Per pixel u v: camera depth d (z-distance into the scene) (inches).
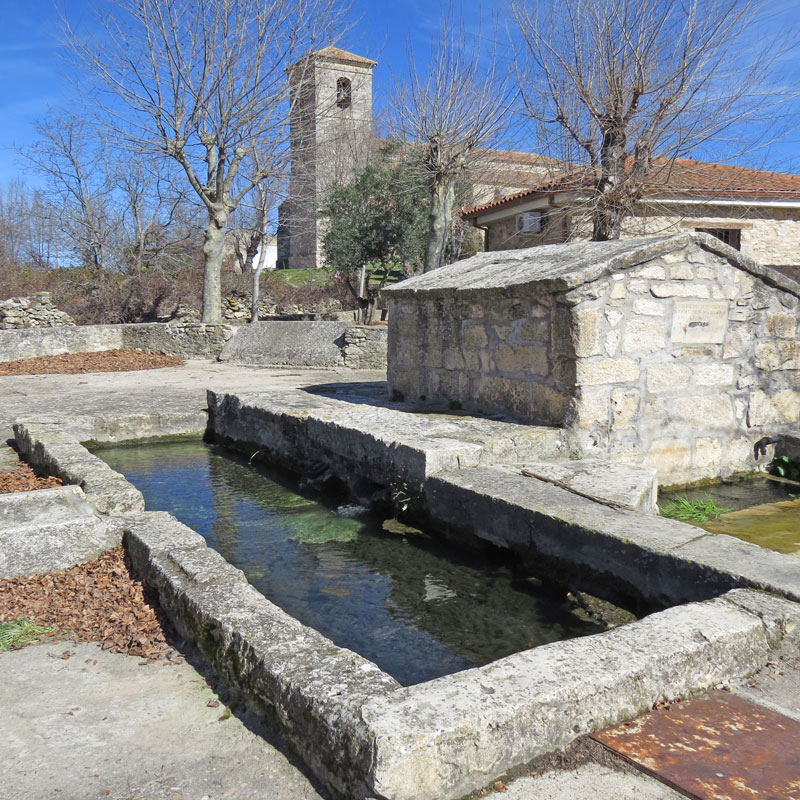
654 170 543.2
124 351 649.0
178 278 1032.2
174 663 111.6
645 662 91.4
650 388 219.5
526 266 245.1
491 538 170.4
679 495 216.8
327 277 1215.6
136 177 1144.8
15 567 143.5
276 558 184.2
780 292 239.1
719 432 233.3
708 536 137.7
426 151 655.8
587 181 536.1
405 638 138.6
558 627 141.5
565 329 209.6
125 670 109.4
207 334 652.7
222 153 716.0
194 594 117.3
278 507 229.9
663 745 83.1
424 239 941.8
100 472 191.0
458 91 627.8
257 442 296.8
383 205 981.8
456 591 160.2
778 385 243.6
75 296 969.5
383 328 574.9
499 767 79.1
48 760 86.0
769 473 241.9
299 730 85.7
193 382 473.1
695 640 97.3
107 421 325.7
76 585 139.9
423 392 279.7
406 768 73.5
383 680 87.5
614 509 156.3
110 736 91.4
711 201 610.2
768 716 89.7
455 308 256.1
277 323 631.2
